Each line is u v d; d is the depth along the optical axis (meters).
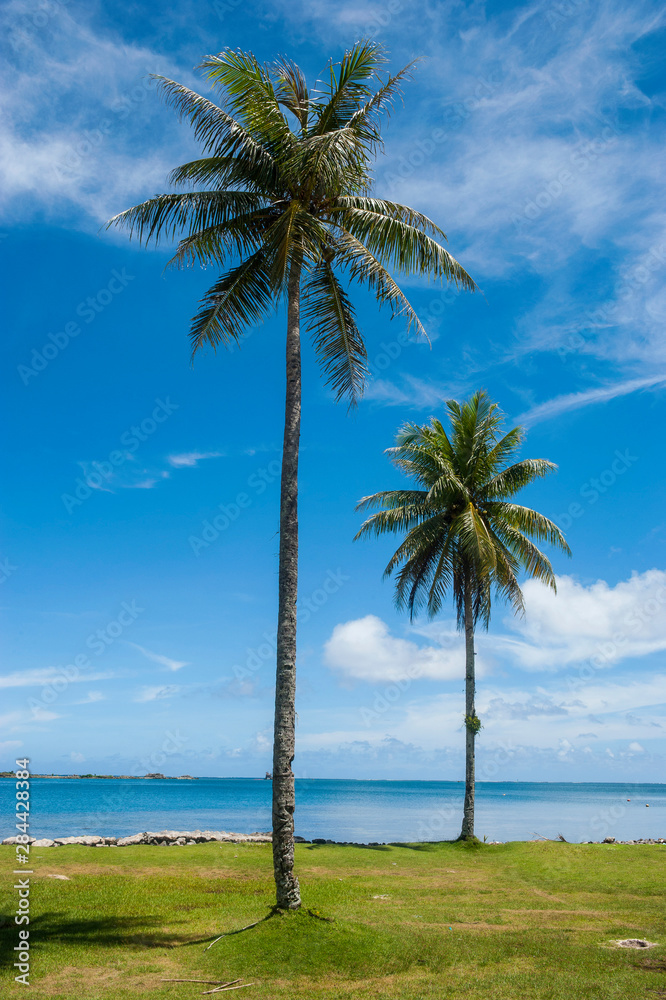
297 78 14.84
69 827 40.84
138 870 17.41
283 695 11.80
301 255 13.71
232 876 17.11
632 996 8.40
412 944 10.60
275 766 11.63
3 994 8.15
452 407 28.50
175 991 8.45
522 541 26.77
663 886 16.72
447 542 27.06
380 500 28.36
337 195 14.44
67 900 13.35
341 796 123.81
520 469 26.64
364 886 16.53
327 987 8.77
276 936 10.26
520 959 10.08
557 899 15.23
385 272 13.88
